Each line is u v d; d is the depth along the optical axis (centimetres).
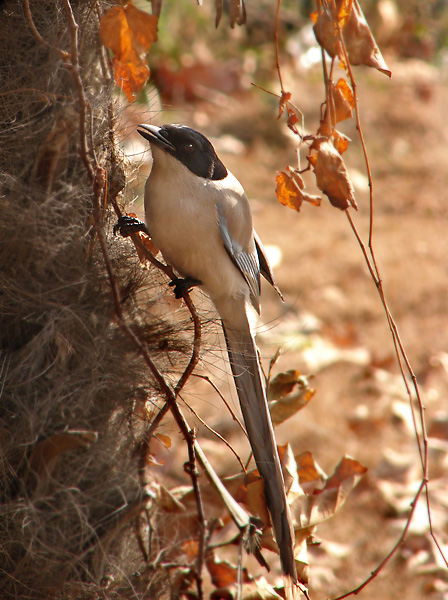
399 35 2102
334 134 466
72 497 410
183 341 468
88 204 438
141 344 420
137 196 555
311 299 1141
